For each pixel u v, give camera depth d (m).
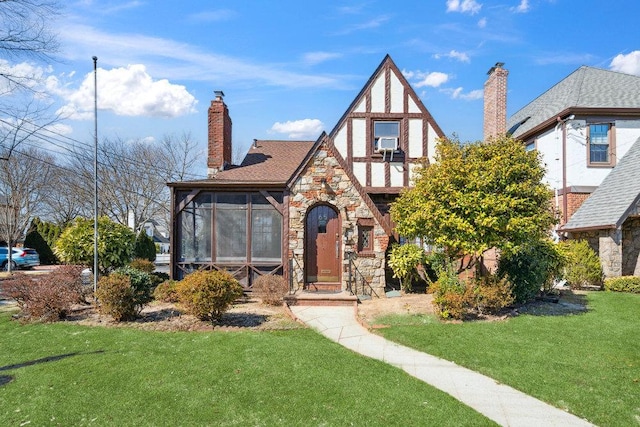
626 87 15.55
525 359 5.93
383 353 6.39
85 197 25.98
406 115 13.71
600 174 14.72
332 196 11.48
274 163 14.52
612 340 6.68
